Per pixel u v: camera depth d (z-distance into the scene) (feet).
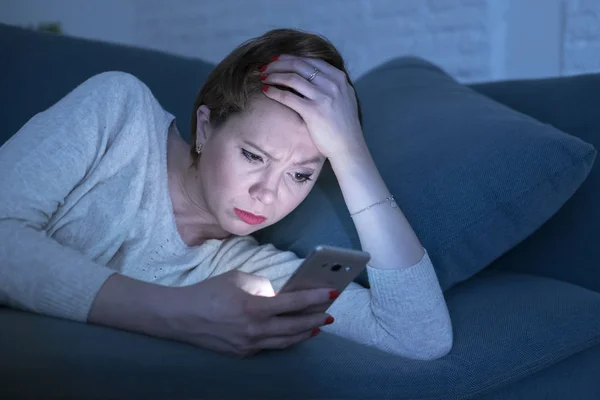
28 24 12.81
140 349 2.52
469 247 4.05
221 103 3.55
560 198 4.15
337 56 3.80
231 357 2.68
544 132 4.23
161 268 3.75
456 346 3.48
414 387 3.04
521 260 4.92
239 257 4.05
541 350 3.57
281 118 3.42
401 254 3.49
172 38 12.37
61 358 2.34
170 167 3.92
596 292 4.32
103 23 13.09
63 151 3.33
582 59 7.54
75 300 2.74
